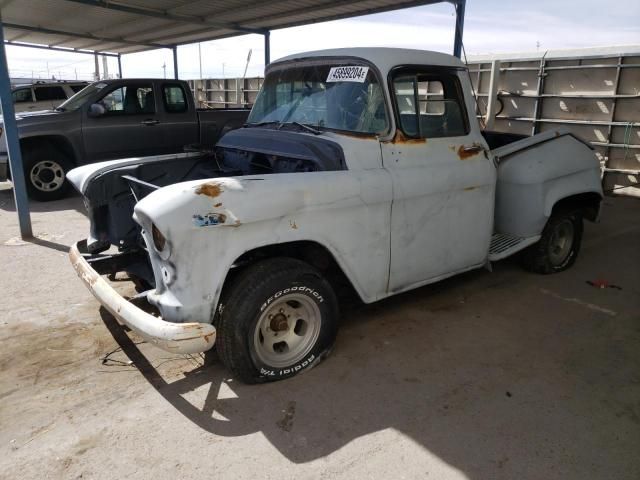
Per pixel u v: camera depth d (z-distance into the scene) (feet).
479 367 11.36
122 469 8.22
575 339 12.69
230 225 9.21
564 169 15.39
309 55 13.53
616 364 11.55
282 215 9.78
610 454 8.68
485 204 13.67
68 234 20.95
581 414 9.75
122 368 11.16
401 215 11.76
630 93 28.40
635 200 28.78
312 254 11.37
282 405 9.90
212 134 31.81
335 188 10.48
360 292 11.54
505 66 33.71
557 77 31.32
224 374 10.95
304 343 10.97
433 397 10.22
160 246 9.11
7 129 18.97
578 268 17.80
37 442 8.81
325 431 9.18
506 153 15.07
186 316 9.21
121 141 28.68
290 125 12.99
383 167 11.59
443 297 15.08
